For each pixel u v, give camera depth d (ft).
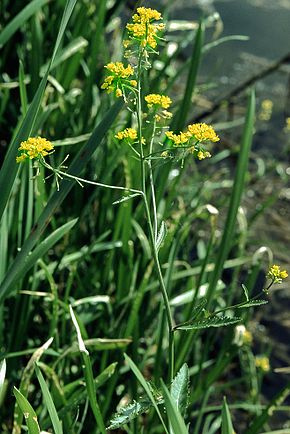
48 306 4.89
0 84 5.24
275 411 5.87
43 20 6.04
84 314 4.90
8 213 4.44
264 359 5.40
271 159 8.81
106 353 4.66
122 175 5.09
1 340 4.42
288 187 8.44
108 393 4.58
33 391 4.69
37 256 3.82
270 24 11.57
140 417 4.82
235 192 4.28
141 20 3.10
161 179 4.59
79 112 5.65
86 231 5.32
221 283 5.31
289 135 9.26
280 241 7.62
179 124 4.64
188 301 4.95
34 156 3.15
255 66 10.54
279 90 10.11
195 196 6.06
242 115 9.43
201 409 4.94
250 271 4.91
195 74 4.57
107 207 5.12
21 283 4.46
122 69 3.11
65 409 4.05
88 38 5.98
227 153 7.93
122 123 4.86
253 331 6.60
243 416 5.78
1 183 3.62
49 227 4.91
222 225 7.56
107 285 4.98
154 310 4.99
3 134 5.63
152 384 3.24
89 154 3.65
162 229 3.25
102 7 5.32
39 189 4.24
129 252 4.79
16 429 3.94
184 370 3.22
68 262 4.96
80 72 6.39
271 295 6.95
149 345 5.06
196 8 11.58
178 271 5.78
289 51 10.96
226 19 11.51
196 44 4.54
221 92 9.84
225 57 10.64
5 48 5.79
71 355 4.58
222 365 4.71
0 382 3.61
